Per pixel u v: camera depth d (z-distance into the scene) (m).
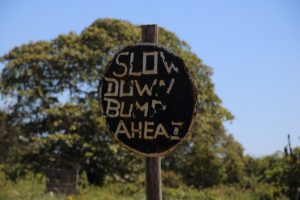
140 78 6.28
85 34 29.77
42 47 30.06
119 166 28.19
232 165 32.91
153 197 6.24
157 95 6.20
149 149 6.20
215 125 32.59
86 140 27.25
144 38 6.35
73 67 28.73
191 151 31.91
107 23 30.98
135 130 6.25
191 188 26.14
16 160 29.03
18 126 29.06
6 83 29.17
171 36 32.50
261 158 33.34
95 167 27.89
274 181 22.14
